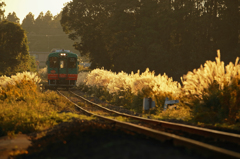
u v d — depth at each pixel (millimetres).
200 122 12797
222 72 14461
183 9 58406
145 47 59500
